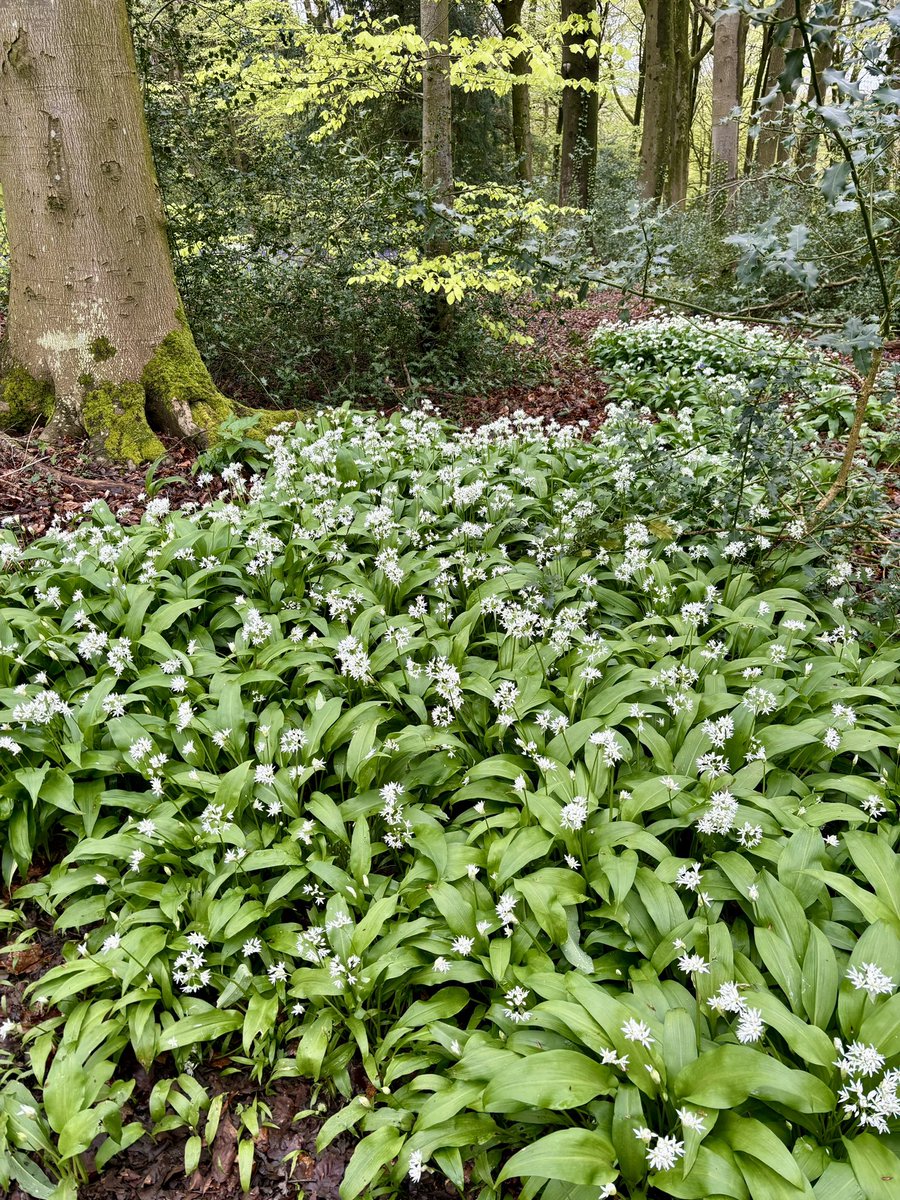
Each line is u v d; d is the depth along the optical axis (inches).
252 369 377.1
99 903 129.0
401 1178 95.1
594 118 756.0
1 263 432.8
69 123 262.8
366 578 199.3
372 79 368.5
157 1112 105.0
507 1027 103.6
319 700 152.1
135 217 282.0
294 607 192.1
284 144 378.6
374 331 381.4
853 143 144.9
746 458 189.5
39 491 262.1
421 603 179.8
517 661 163.6
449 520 226.7
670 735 142.5
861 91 128.4
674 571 201.9
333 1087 109.9
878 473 192.9
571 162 731.4
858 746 134.3
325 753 145.4
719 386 296.4
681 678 149.3
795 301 207.0
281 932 122.5
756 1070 83.4
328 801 133.3
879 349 152.9
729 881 114.9
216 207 362.9
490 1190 94.7
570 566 203.5
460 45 337.4
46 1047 112.0
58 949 130.6
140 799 140.2
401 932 115.7
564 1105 85.0
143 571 200.2
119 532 211.9
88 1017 111.8
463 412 380.8
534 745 134.3
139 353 289.4
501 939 110.8
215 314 358.0
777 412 189.3
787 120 161.9
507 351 423.2
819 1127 86.4
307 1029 112.5
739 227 411.2
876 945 97.4
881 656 165.2
